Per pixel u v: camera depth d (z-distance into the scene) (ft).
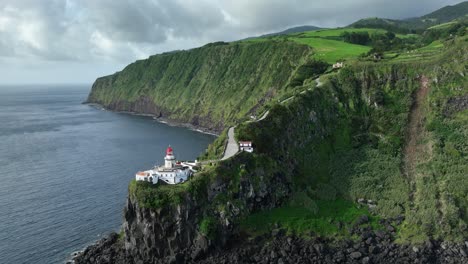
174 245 323.37
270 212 363.97
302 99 462.60
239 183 357.82
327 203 377.09
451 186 365.40
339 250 329.52
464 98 442.91
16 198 448.24
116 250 335.88
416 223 346.13
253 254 326.24
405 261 313.73
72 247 344.90
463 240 329.11
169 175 344.69
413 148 419.33
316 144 440.45
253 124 415.64
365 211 368.27
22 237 358.02
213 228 327.47
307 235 344.49
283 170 394.73
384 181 391.24
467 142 403.54
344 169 411.95
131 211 335.67
